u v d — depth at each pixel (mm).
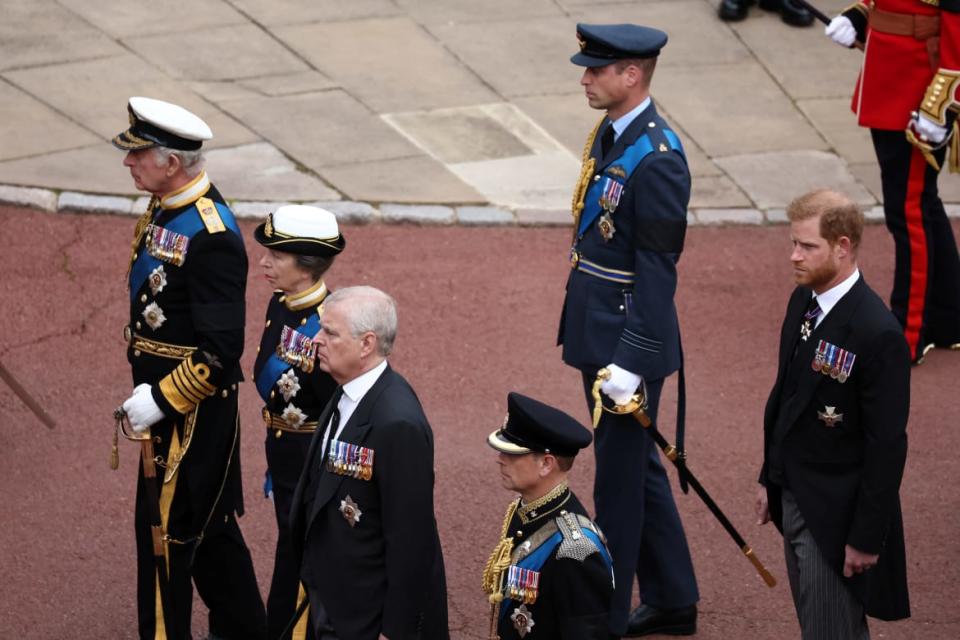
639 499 21422
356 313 17312
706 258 35406
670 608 22125
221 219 19562
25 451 26266
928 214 30641
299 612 19156
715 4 50688
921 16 29281
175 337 19906
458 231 35969
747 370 30406
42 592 22594
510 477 16750
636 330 20609
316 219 19297
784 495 19297
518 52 46500
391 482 17234
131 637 21703
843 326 18109
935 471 26859
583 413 28375
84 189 36156
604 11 49812
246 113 41062
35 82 41750
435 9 49250
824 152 41438
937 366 31156
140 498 20500
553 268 34469
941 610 22719
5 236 34031
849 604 18875
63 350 29734
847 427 18344
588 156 21859
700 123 42688
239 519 24766
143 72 43031
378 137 40438
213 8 47875
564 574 16297
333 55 45312
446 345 30688
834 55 47594
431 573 18125
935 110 29125
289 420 19750
